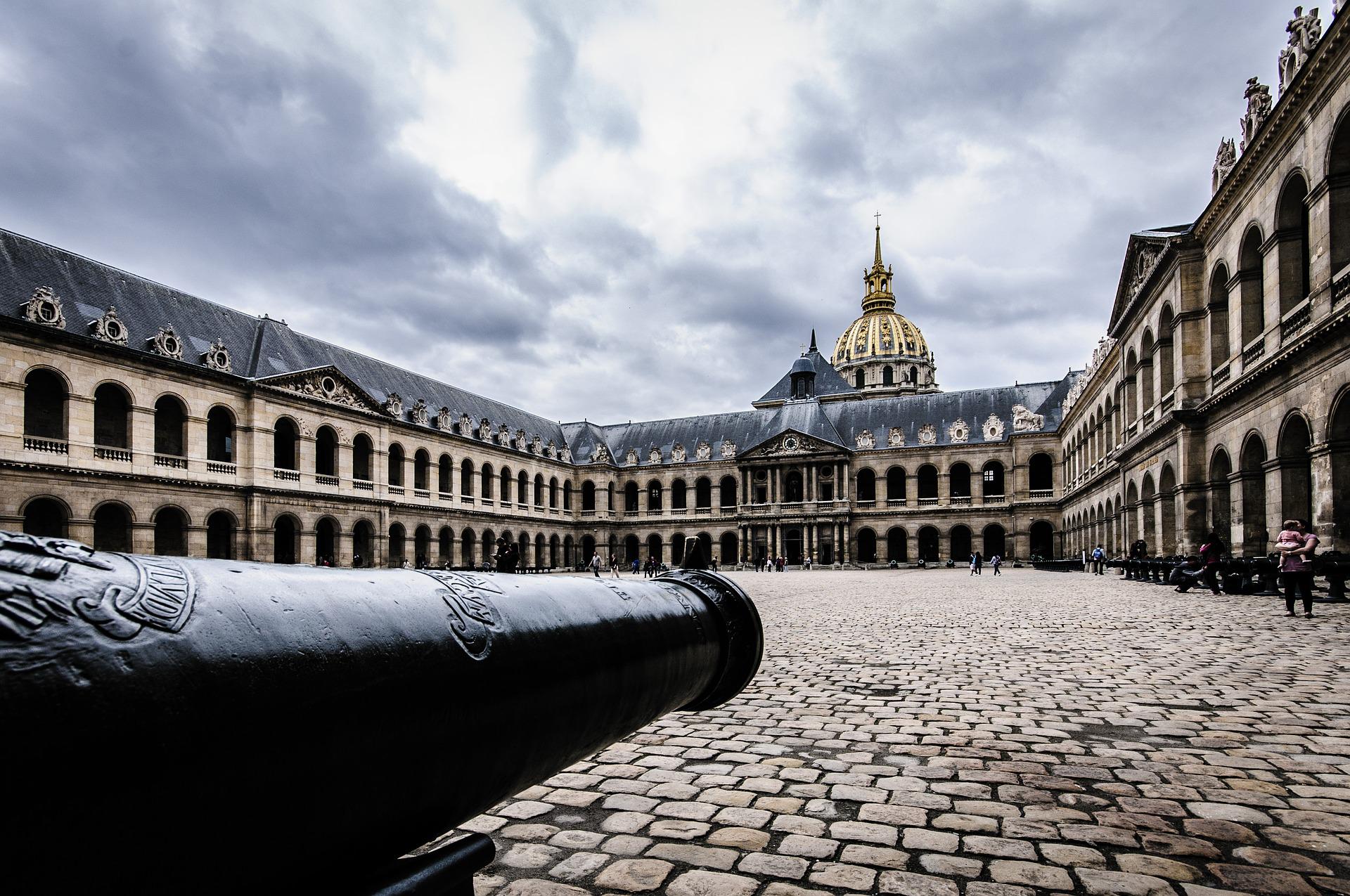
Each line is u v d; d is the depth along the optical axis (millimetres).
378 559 47875
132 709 1370
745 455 76812
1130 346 38312
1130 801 4980
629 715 3365
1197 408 27203
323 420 44688
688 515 79875
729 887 3900
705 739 6805
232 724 1552
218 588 1798
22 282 33406
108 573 1620
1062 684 8727
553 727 2689
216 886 1571
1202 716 7094
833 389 99500
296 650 1779
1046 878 3926
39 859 1221
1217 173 26656
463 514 58000
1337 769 5543
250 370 42344
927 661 10766
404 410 54156
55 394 34250
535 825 4824
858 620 17203
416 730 2045
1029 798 5094
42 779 1212
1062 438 66188
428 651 2146
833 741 6652
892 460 74125
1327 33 17875
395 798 2002
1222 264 26172
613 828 4758
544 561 71125
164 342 37156
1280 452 21031
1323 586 19938
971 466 71875
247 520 39844
